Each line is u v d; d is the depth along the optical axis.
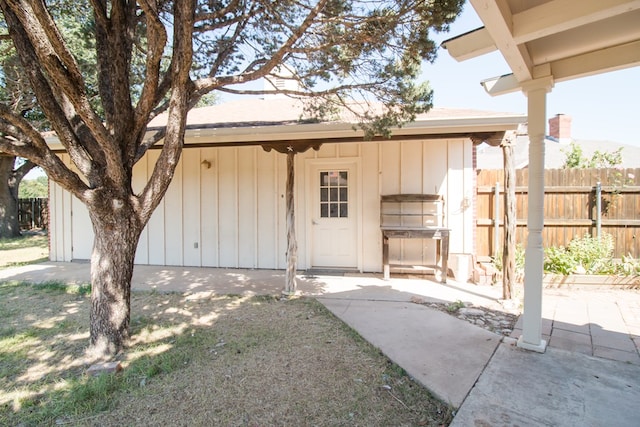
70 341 3.79
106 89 3.61
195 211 7.74
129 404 2.61
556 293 5.46
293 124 5.43
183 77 3.31
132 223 3.61
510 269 4.96
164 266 7.78
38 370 3.18
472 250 6.70
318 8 3.25
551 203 6.78
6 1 2.42
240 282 6.29
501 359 3.19
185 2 3.00
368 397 2.66
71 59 2.68
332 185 7.24
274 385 2.85
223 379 2.95
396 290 5.69
